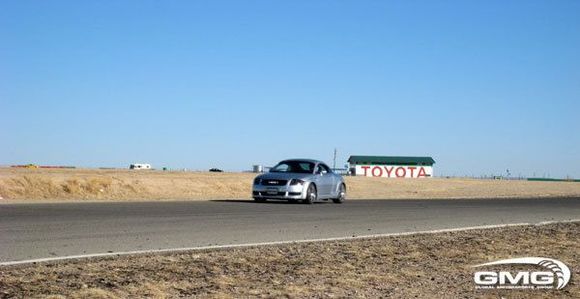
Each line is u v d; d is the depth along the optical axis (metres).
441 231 13.70
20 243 10.27
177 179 41.06
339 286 7.79
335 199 25.33
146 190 34.88
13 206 18.31
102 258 8.98
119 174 46.28
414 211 20.19
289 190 23.31
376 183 58.28
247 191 41.81
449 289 7.95
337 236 12.56
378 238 12.33
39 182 30.73
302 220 15.80
